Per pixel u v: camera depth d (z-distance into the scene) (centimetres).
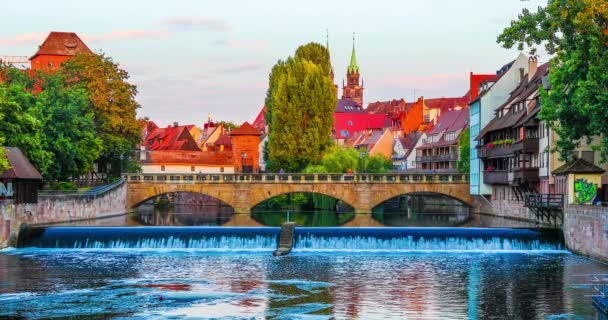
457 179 12531
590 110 6191
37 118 9781
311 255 7262
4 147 7850
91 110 12269
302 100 14175
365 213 12500
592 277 5919
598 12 6112
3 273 6169
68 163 10469
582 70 6488
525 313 4762
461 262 6788
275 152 14300
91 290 5456
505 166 10606
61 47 17700
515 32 6756
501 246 7594
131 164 14112
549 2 6669
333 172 13662
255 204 12600
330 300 5150
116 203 11825
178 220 10769
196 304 5009
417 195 16612
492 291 5438
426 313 4784
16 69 11288
